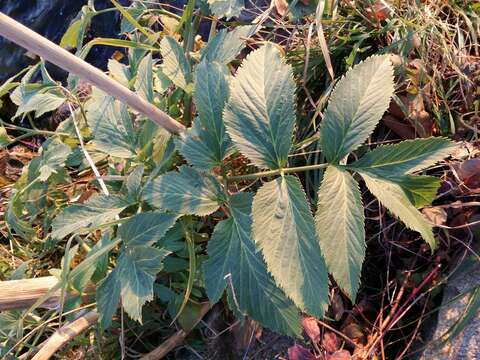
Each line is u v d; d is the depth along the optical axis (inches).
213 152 13.3
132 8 19.2
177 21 19.8
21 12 28.0
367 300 15.3
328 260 10.9
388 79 11.9
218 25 21.6
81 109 18.3
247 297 12.5
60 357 15.8
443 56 16.8
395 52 17.1
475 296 13.0
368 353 14.0
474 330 12.9
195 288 14.8
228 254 12.6
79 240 16.0
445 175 15.3
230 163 16.3
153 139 15.2
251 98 12.0
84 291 15.1
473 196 15.2
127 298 12.7
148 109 13.0
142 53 17.8
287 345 14.9
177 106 16.7
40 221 19.4
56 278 14.9
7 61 26.6
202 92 13.3
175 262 14.6
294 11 17.3
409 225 11.2
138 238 13.2
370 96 11.9
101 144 15.3
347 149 12.0
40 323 15.7
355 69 12.1
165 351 15.2
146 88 15.5
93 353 15.8
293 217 11.4
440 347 13.2
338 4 18.5
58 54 10.7
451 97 17.0
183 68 15.8
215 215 15.9
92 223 14.2
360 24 18.0
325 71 18.0
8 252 18.8
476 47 17.2
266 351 15.0
